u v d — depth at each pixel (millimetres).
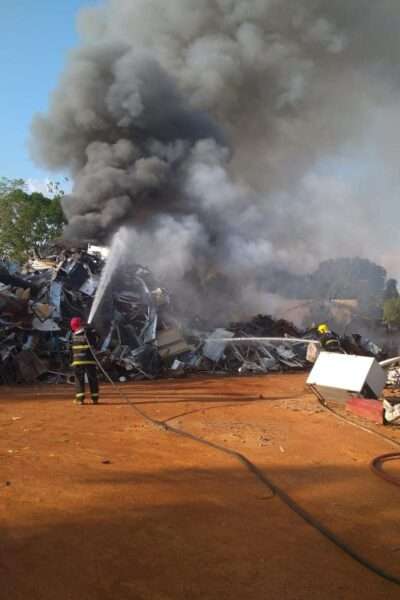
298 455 6188
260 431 7469
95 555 3414
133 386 12844
